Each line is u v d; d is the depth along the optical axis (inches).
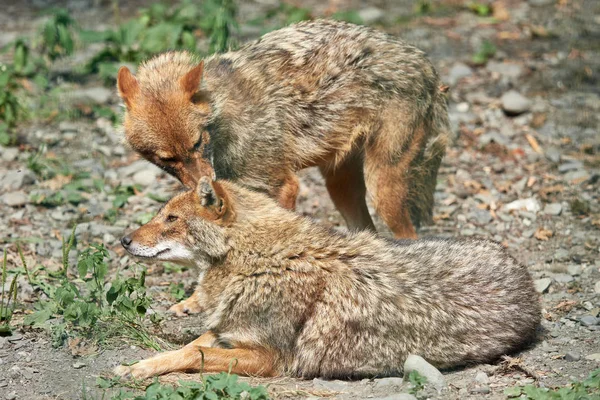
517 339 379.2
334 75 462.6
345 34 471.5
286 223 377.7
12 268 466.0
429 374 351.9
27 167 603.8
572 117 677.3
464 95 718.5
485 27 856.9
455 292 372.8
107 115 678.5
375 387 353.7
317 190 593.3
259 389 329.4
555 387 343.6
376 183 474.6
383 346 366.3
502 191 582.2
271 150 457.4
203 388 330.0
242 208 379.2
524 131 662.5
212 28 775.1
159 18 804.6
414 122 471.5
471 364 374.3
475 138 652.7
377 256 377.1
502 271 387.2
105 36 765.3
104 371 369.4
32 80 737.6
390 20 864.3
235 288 371.2
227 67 455.2
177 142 425.1
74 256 487.8
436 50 800.9
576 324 413.1
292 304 366.3
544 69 762.2
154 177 603.2
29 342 390.6
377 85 465.1
